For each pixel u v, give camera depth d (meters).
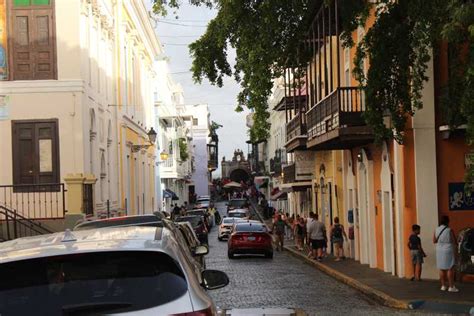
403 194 21.59
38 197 26.47
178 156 84.56
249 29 18.27
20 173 26.80
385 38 16.58
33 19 27.08
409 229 21.48
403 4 16.33
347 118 22.98
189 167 105.44
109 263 5.57
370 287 19.83
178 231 14.12
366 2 17.84
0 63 26.92
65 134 26.92
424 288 19.05
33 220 24.33
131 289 5.42
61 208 26.36
